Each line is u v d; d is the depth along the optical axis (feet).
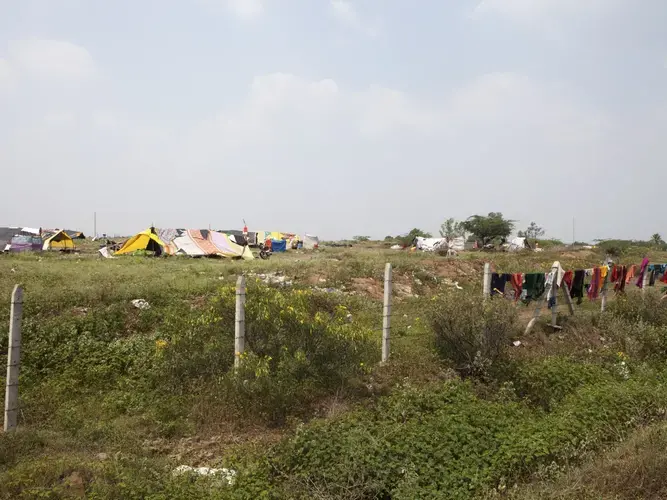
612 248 129.29
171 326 31.37
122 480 16.03
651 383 28.40
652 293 44.93
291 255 110.73
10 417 20.51
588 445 20.34
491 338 30.14
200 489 16.06
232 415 23.13
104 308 33.63
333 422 21.26
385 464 17.78
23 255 77.92
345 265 59.82
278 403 23.56
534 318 37.37
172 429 22.04
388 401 24.16
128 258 78.18
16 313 20.63
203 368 26.14
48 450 19.04
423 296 52.75
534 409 26.09
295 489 16.38
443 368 29.58
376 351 30.37
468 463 18.39
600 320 41.14
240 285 25.25
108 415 23.11
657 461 17.04
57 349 28.12
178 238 90.48
